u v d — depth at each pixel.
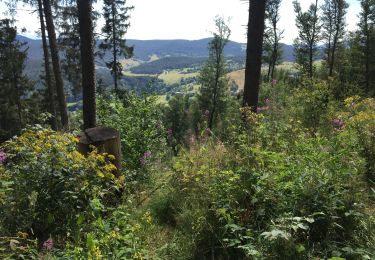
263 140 5.80
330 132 7.90
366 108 9.32
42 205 4.46
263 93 17.34
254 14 7.72
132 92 9.34
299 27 45.19
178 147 8.44
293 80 32.91
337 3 44.84
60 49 25.58
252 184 4.29
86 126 9.05
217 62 34.88
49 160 4.68
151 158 7.77
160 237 4.62
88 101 9.00
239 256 3.92
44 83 37.69
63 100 17.59
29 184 4.50
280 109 10.72
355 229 3.97
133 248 3.91
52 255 3.96
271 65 46.00
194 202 4.84
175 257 4.14
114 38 32.03
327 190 4.19
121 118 8.88
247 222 4.14
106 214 4.97
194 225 4.37
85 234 4.05
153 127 8.77
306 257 3.50
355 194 4.33
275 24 43.62
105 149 5.62
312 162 4.75
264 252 3.58
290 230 3.57
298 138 6.29
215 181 4.73
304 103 10.84
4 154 5.05
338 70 47.53
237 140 5.89
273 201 4.22
